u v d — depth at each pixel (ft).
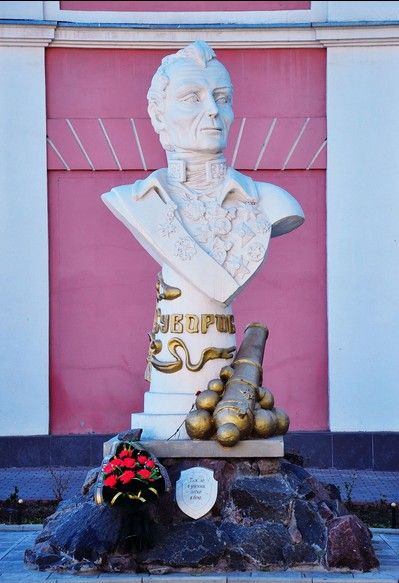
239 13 54.60
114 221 54.80
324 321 54.54
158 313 30.40
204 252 29.50
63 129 54.75
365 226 54.13
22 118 54.54
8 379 54.24
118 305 54.75
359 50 54.24
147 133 54.70
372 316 54.08
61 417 54.65
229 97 30.68
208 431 28.17
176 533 27.22
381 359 53.98
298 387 54.44
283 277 54.54
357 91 54.24
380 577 26.35
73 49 54.80
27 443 53.93
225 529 27.32
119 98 54.75
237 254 29.73
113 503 26.32
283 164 54.44
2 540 32.78
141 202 29.96
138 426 29.66
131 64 54.75
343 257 54.19
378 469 53.26
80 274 54.80
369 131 54.19
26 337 54.44
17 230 54.49
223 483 27.99
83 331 54.70
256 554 26.91
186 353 29.55
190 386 29.55
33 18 54.34
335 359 54.03
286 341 54.44
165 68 30.63
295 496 27.84
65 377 54.75
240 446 28.14
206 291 29.40
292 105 54.60
